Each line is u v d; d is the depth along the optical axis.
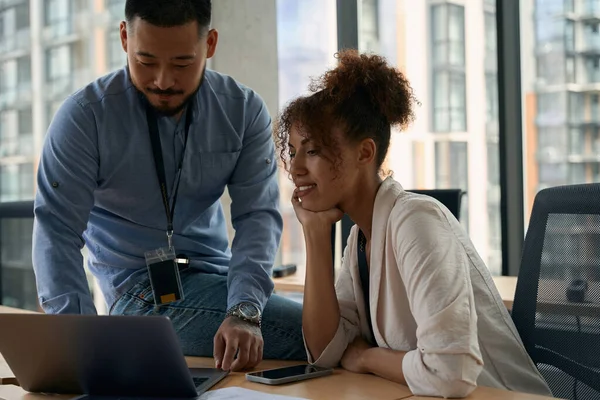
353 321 1.75
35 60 4.45
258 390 1.49
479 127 4.24
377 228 1.60
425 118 4.36
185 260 2.21
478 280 1.63
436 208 1.55
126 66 2.21
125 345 1.37
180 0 1.91
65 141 2.08
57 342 1.42
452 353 1.35
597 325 1.61
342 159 1.57
